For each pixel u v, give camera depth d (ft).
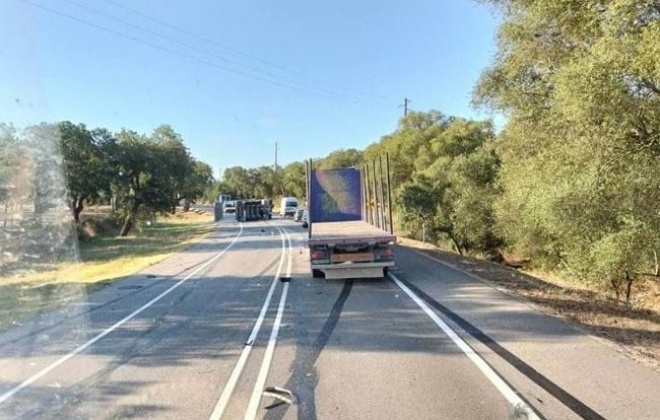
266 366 22.58
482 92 53.83
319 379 20.63
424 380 20.08
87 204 147.64
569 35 40.65
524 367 21.25
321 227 57.00
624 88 31.09
